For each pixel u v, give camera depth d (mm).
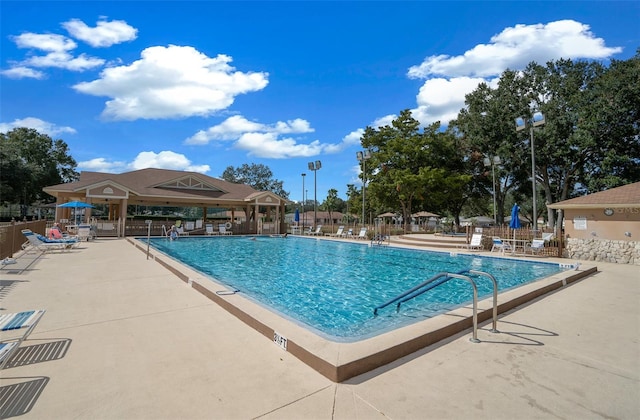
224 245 21922
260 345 4266
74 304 6078
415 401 3002
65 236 18484
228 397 3004
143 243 18938
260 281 10461
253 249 19797
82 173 29156
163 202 32188
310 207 97500
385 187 36656
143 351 4008
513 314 6027
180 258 15516
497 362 3898
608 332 5039
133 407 2811
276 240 26547
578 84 30062
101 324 4992
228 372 3500
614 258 14039
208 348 4137
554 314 6031
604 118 24875
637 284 9094
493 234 18797
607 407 2957
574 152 27953
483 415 2795
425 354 4117
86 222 24734
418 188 34031
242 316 5258
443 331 4664
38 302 6176
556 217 33906
